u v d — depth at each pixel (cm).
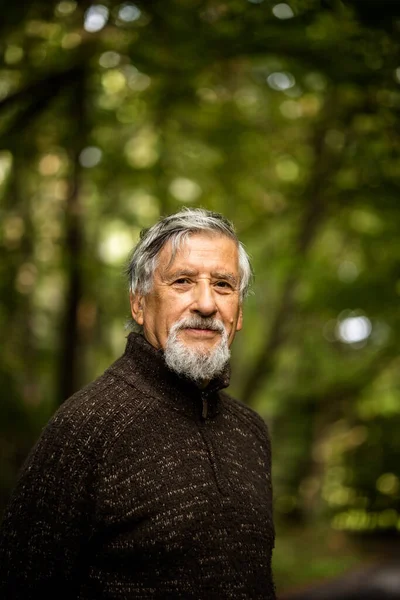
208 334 180
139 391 174
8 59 495
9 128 477
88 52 469
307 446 1231
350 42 419
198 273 181
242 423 197
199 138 637
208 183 693
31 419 705
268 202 717
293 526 1231
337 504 1207
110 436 163
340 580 834
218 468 175
